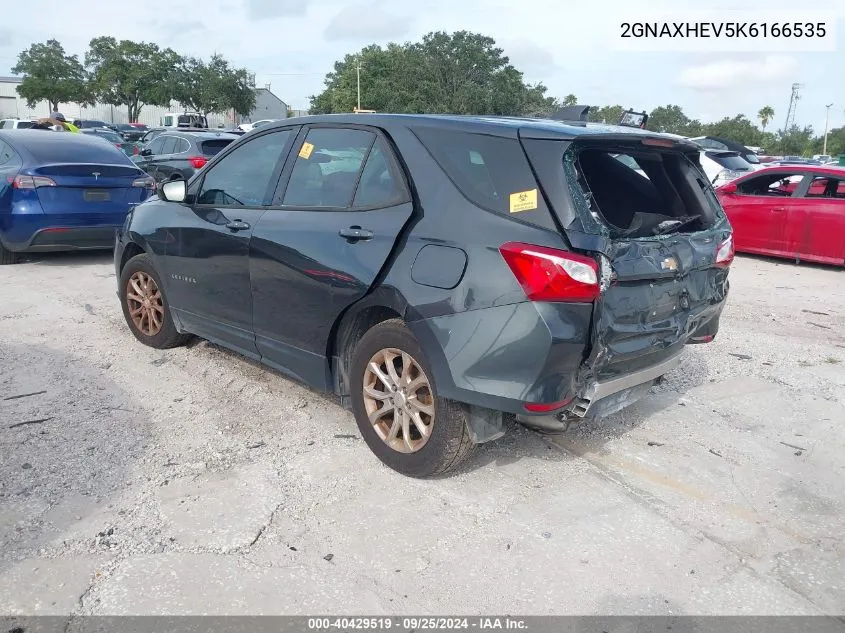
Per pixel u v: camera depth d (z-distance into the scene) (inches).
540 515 134.0
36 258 375.6
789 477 152.6
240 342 179.8
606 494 142.6
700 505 139.9
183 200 191.8
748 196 440.8
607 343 126.4
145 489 139.2
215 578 113.3
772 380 213.3
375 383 148.1
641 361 137.9
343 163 155.2
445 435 135.0
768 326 278.8
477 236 125.7
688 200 159.8
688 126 3462.1
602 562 120.5
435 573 116.3
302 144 167.0
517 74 3125.0
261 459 152.5
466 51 3053.6
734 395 200.1
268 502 135.3
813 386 209.0
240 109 2723.9
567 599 111.1
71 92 2554.1
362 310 146.3
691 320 147.8
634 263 128.8
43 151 342.6
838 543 128.7
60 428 165.0
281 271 158.9
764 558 123.4
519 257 119.1
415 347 136.0
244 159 182.2
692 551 124.6
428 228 133.3
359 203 148.6
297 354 161.5
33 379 195.3
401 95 3051.2
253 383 195.6
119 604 107.0
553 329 118.1
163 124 1761.8
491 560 120.0
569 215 119.3
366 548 122.3
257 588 111.3
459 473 148.6
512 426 172.4
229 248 173.9
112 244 352.2
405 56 3102.9
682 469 154.3
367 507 134.7
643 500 140.9
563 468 152.9
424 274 131.2
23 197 327.0
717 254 154.5
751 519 135.6
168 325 211.8
